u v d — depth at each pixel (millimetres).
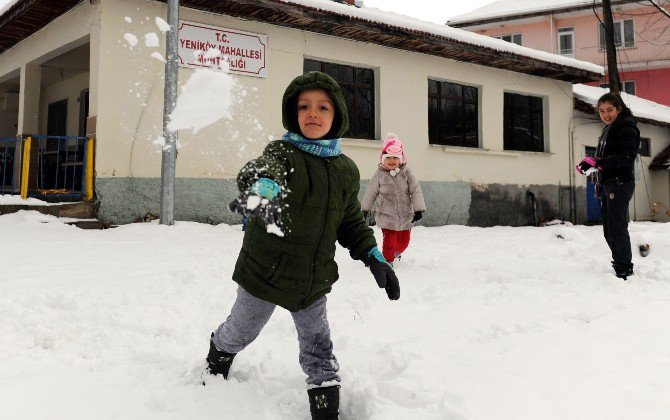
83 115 12102
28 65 10734
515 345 2541
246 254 1790
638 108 19109
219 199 8867
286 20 9375
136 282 4133
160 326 2943
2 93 12875
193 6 8641
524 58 12555
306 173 1712
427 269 5348
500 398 1879
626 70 27156
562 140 14609
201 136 8680
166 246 6094
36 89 10844
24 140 8273
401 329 2961
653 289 4039
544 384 2018
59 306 3354
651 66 26406
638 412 1773
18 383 1992
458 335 2779
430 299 3830
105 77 7984
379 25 10039
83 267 4688
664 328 2812
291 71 9820
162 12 8469
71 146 12141
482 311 3375
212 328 2957
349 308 3523
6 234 6379
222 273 4590
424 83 11797
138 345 2598
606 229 4676
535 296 3809
